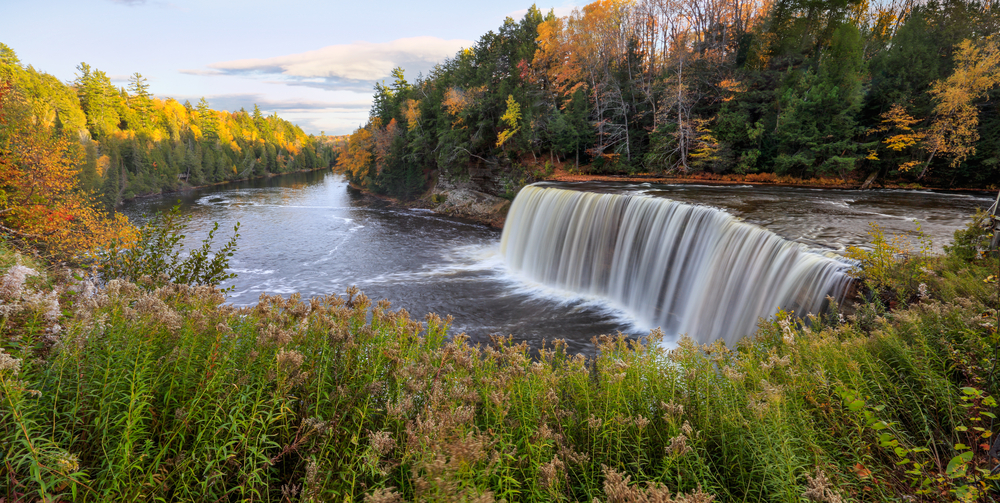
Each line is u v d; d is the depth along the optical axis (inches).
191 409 120.7
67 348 121.6
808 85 1593.3
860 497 136.1
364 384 154.2
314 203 2664.9
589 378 195.3
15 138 822.5
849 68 1630.2
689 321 756.0
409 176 2775.6
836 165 1519.4
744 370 191.0
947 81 1402.6
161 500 111.0
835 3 2060.8
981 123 1413.6
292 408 146.3
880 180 1512.1
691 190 1209.4
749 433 141.7
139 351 125.6
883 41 1979.6
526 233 1283.2
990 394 167.0
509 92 2197.3
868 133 1573.6
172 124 5182.1
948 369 187.5
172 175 3767.2
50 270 268.7
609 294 986.1
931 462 144.5
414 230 1753.2
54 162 848.3
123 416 111.6
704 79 1847.9
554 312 860.0
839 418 162.4
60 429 113.0
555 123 1999.3
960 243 381.4
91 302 143.4
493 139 2263.8
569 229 1123.3
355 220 1991.9
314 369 157.6
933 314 227.6
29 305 141.6
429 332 223.9
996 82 1344.7
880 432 153.5
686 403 171.3
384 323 193.0
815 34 2101.4
